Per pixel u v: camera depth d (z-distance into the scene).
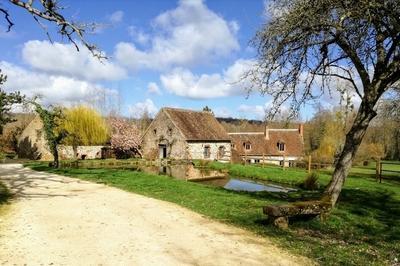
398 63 11.48
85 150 49.88
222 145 56.03
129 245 8.64
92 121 49.16
